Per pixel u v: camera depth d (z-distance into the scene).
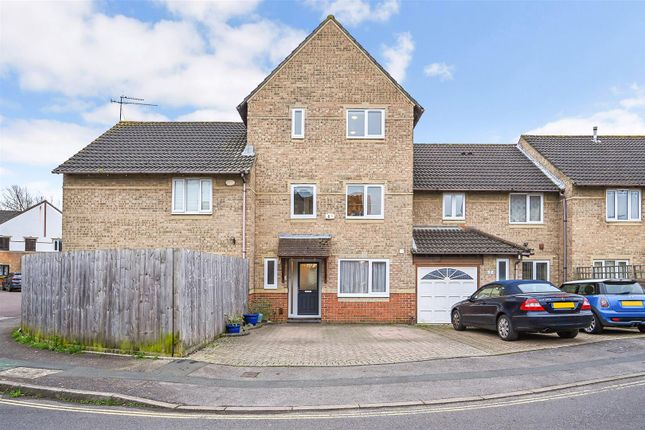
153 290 10.41
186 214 17.78
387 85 18.75
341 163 18.62
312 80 18.77
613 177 20.14
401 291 18.25
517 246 18.39
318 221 18.52
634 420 6.48
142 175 17.89
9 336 13.10
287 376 8.97
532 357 10.58
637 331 14.43
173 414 7.04
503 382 8.56
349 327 16.62
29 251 48.81
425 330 15.59
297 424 6.56
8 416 6.90
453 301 18.19
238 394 7.86
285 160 18.67
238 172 17.23
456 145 24.28
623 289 13.85
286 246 17.89
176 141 20.23
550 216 20.73
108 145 19.81
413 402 7.45
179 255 10.31
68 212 17.97
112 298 10.72
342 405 7.32
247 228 17.72
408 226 18.47
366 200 18.59
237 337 13.45
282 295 18.28
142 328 10.43
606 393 7.85
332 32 18.91
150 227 17.86
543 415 6.77
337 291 18.25
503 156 23.33
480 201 20.53
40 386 8.10
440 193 20.50
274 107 18.72
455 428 6.29
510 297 12.78
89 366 9.47
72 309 11.20
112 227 17.94
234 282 15.12
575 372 9.22
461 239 19.02
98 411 7.18
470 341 12.77
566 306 12.16
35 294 12.47
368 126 18.72
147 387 8.15
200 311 11.58
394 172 18.61
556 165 21.09
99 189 18.03
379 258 18.39
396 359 10.43
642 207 20.23
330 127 18.69
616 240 20.03
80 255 11.20
